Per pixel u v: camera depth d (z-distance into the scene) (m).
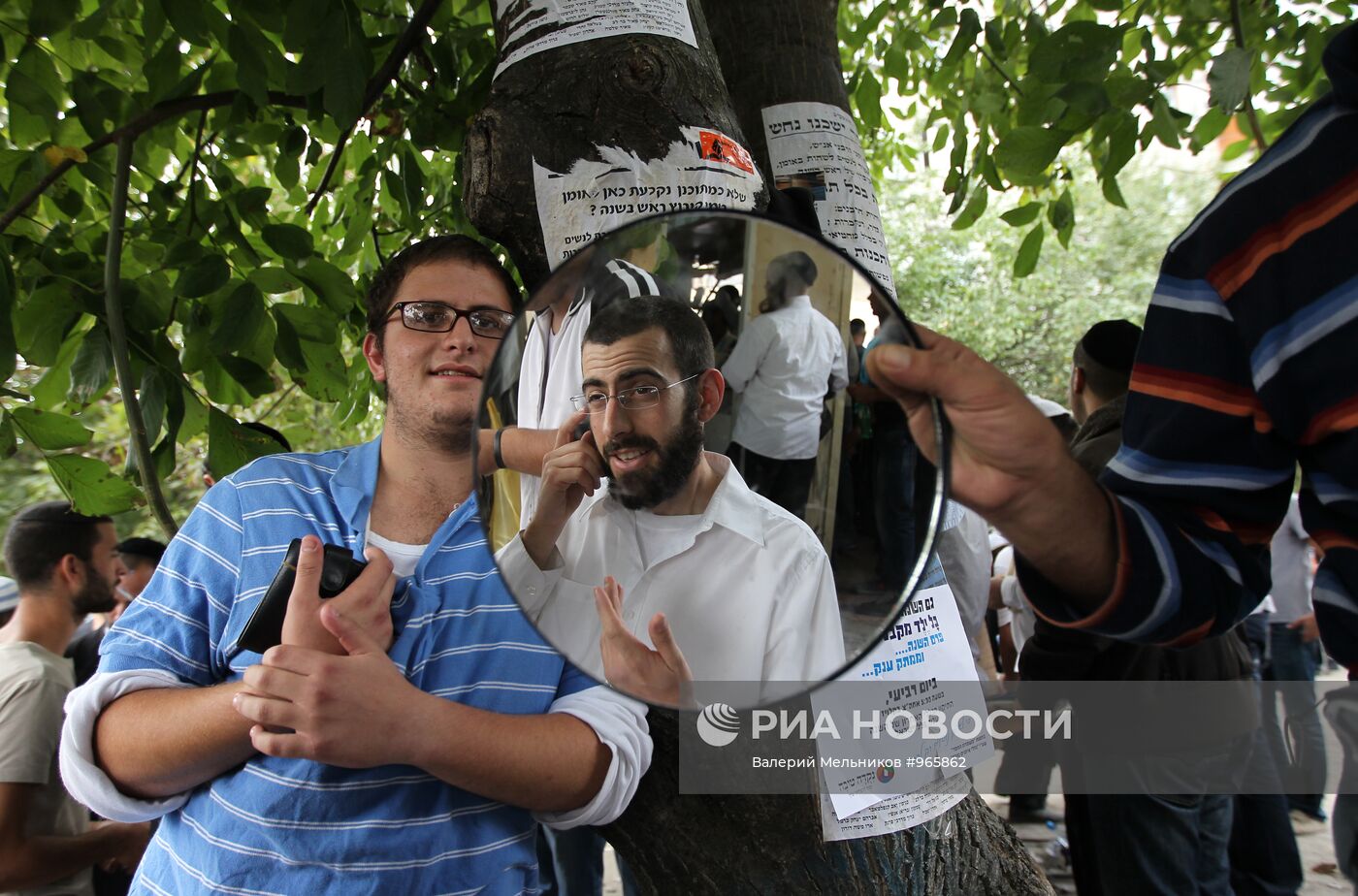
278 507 1.64
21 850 2.33
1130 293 14.20
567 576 1.01
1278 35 3.50
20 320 2.18
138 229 2.60
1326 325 0.94
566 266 0.94
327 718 1.27
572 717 1.47
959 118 3.74
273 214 3.66
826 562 0.92
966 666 1.53
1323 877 4.55
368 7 3.08
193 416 2.40
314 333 2.41
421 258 1.77
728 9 2.02
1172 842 2.63
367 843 1.42
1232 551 1.03
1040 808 5.18
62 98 2.50
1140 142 3.04
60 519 2.77
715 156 1.52
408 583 1.57
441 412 1.68
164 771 1.42
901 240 12.96
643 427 0.95
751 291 0.91
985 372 0.85
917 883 1.45
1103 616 0.98
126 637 1.55
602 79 1.50
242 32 2.10
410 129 2.98
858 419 0.89
